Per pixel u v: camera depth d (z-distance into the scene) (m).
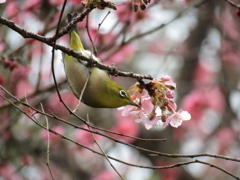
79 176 13.69
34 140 12.32
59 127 12.55
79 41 7.29
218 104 15.09
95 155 14.16
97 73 7.53
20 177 12.06
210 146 15.36
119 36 11.55
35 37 5.82
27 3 11.38
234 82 15.69
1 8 11.31
